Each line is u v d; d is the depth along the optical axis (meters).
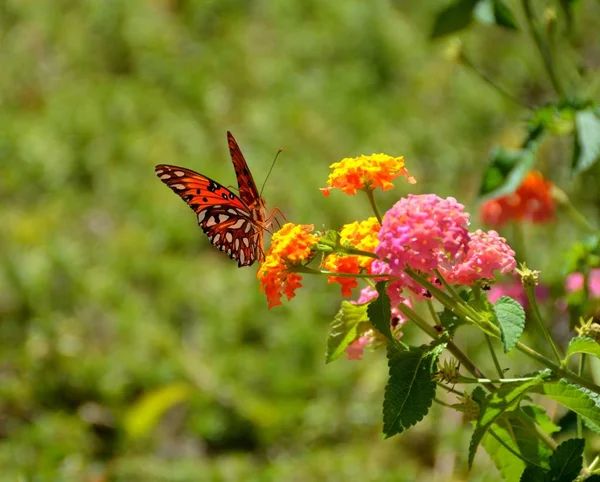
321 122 9.91
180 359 7.30
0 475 6.22
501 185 4.64
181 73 10.81
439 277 2.88
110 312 7.73
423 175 9.36
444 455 6.19
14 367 7.19
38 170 9.42
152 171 9.38
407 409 2.76
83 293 7.87
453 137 9.75
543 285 5.63
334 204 8.68
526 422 3.25
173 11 12.12
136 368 7.14
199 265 8.38
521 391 2.84
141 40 11.30
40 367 7.13
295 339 7.33
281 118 9.93
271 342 7.46
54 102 10.29
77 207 8.99
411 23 11.85
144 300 7.97
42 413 6.91
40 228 8.69
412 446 6.46
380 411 6.73
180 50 11.42
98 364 7.13
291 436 6.73
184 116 10.14
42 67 11.16
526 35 11.05
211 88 10.55
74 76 11.02
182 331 7.71
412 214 2.75
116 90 10.36
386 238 2.75
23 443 6.49
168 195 9.05
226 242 4.18
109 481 6.29
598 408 2.87
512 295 5.60
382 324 2.83
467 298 3.18
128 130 9.88
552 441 3.23
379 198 8.82
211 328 7.60
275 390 7.04
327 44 11.31
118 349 7.40
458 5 5.20
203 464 6.44
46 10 11.85
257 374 7.16
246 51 11.34
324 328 7.55
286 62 10.96
